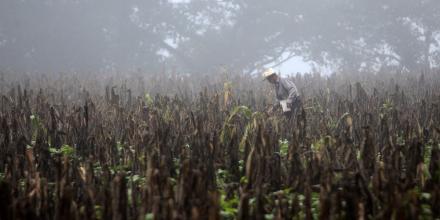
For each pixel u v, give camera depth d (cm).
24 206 1518
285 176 2019
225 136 2497
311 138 2598
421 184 1881
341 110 3212
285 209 1575
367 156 2017
